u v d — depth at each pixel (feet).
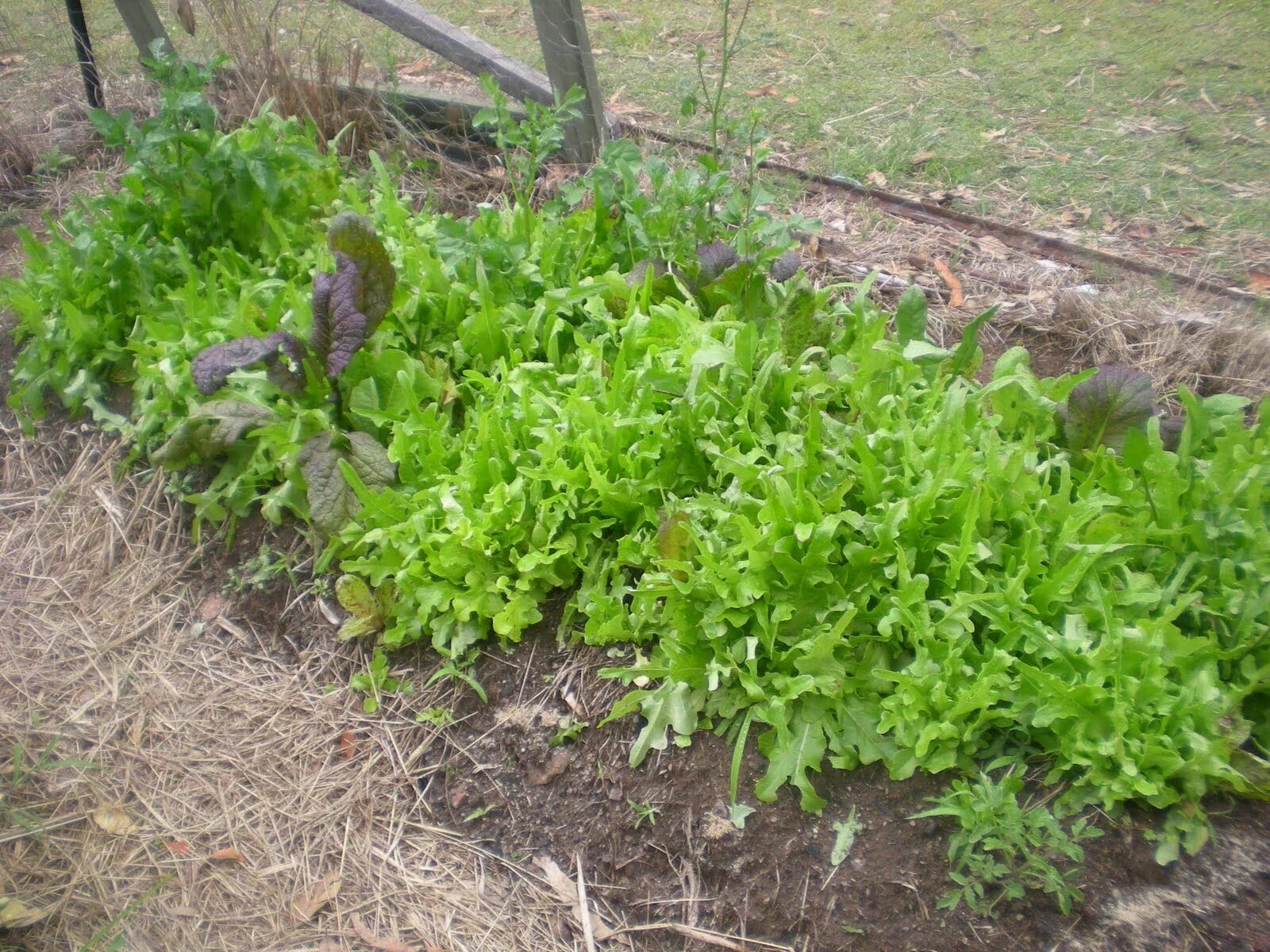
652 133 14.44
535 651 8.16
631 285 9.87
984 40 16.80
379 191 11.78
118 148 15.20
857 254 11.94
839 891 6.65
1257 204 12.34
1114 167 13.29
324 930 7.00
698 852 7.00
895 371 8.64
